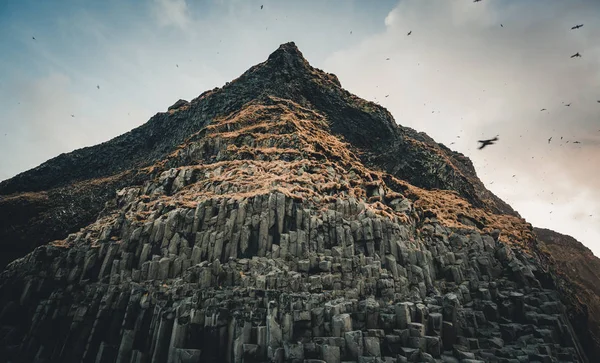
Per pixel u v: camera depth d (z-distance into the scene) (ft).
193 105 446.60
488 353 138.51
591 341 242.99
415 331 126.00
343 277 154.40
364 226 177.88
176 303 139.64
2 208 328.08
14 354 155.43
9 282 177.99
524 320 170.30
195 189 217.36
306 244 164.86
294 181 203.31
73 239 200.13
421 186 347.97
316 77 449.06
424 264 180.65
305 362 113.80
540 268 224.12
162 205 197.06
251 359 116.57
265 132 299.99
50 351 155.94
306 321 127.44
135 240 178.50
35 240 306.14
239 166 236.02
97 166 439.22
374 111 407.64
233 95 410.11
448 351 132.87
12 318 168.55
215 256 159.84
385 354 122.93
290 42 483.51
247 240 163.84
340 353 117.29
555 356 147.13
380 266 163.43
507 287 191.72
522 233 288.30
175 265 160.25
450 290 181.27
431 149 394.32
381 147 378.32
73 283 172.96
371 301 138.62
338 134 372.99
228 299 133.18
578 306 259.39
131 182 336.49
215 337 124.47
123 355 137.39
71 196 355.36
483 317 165.27
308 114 372.99
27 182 418.72
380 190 231.71
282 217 170.60
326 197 193.67
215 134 296.51
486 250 214.69
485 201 444.55
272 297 131.54
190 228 174.81
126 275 165.99
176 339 125.80
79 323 155.84
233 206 176.04
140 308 148.05
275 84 415.23
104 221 213.87
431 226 223.10
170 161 297.12
